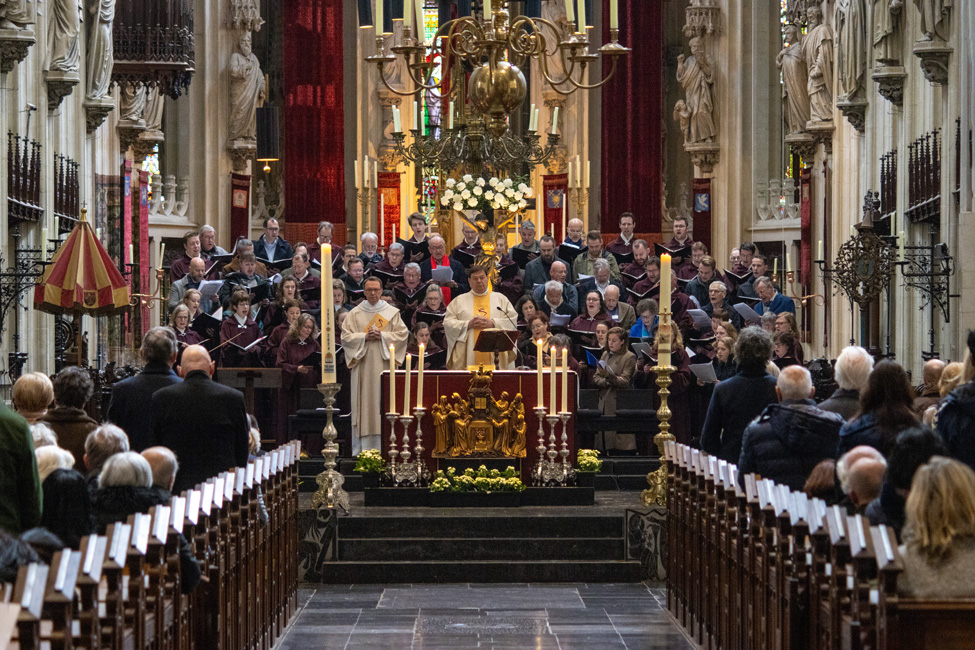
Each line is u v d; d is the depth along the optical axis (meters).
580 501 14.23
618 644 10.28
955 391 7.79
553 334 18.30
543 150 18.98
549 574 13.21
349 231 31.62
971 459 7.67
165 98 28.59
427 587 12.99
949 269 17.33
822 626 6.71
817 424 8.64
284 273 20.58
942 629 5.37
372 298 16.50
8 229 18.19
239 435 9.78
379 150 31.58
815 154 26.61
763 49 29.00
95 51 21.70
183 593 7.42
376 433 16.25
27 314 18.78
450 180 16.48
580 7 14.74
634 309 18.77
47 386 9.28
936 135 18.33
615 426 16.28
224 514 8.63
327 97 30.19
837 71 24.03
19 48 17.34
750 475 8.43
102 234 22.73
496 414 14.51
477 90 14.78
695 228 29.47
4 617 3.81
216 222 28.92
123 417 10.11
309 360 17.62
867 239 18.31
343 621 11.34
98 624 5.50
